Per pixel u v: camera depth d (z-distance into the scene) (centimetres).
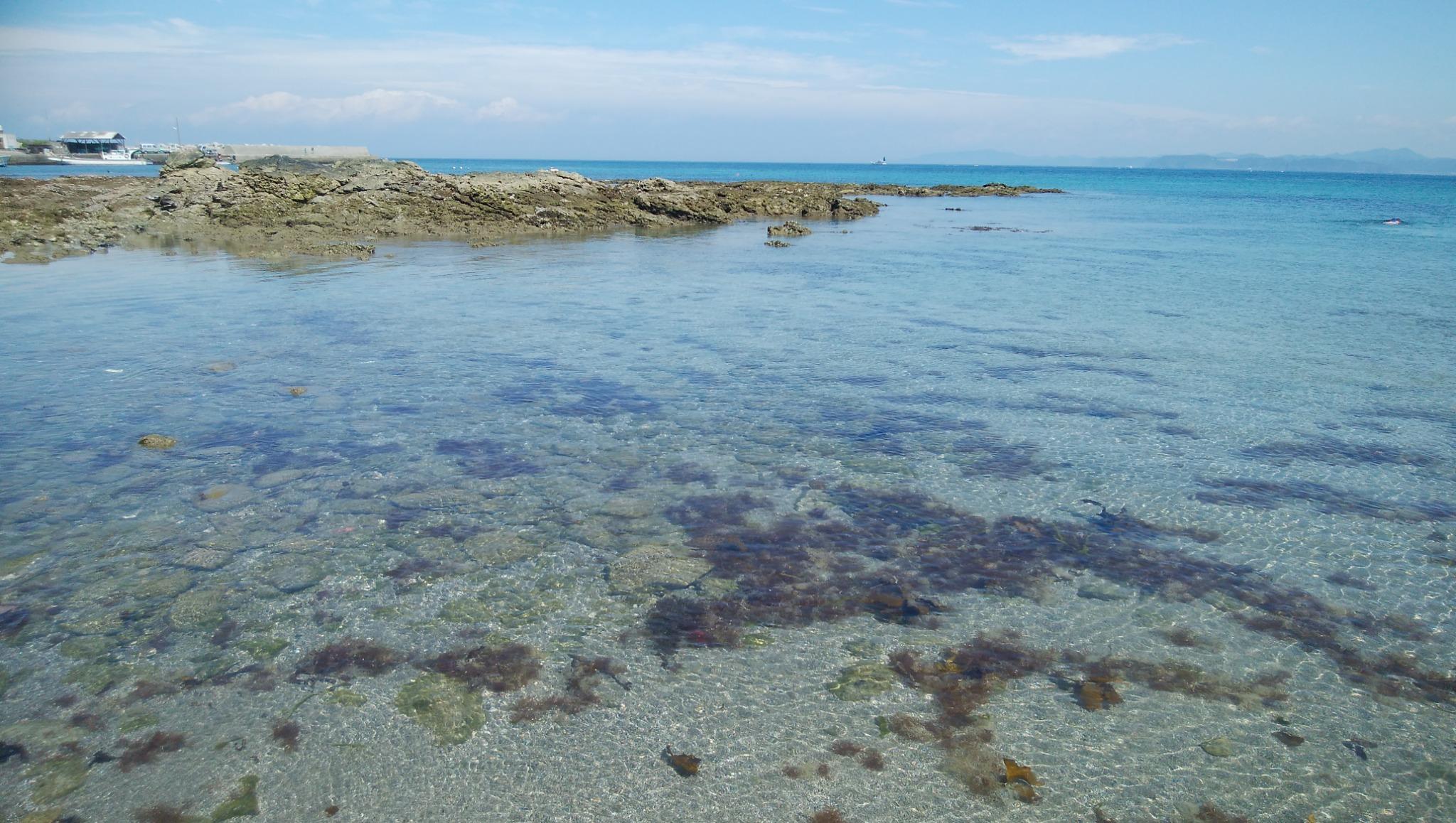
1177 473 1044
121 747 550
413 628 689
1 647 649
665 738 571
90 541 818
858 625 709
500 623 700
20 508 882
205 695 602
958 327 1884
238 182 3909
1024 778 538
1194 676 648
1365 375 1488
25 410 1191
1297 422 1234
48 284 2259
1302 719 600
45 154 10388
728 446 1121
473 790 521
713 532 871
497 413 1231
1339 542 868
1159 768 549
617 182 6162
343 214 3866
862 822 502
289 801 510
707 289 2391
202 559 791
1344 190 11450
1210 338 1786
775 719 591
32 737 555
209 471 993
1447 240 3991
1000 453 1104
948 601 748
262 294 2150
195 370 1420
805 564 809
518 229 4094
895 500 956
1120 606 745
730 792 524
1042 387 1406
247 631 680
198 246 3134
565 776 535
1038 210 6538
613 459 1066
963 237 4119
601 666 646
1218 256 3309
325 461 1034
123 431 1119
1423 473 1044
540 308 2031
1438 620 728
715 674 640
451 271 2658
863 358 1589
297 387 1330
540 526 877
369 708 594
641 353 1603
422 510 909
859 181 13138
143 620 690
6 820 486
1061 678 643
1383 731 589
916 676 641
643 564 802
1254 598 761
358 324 1806
